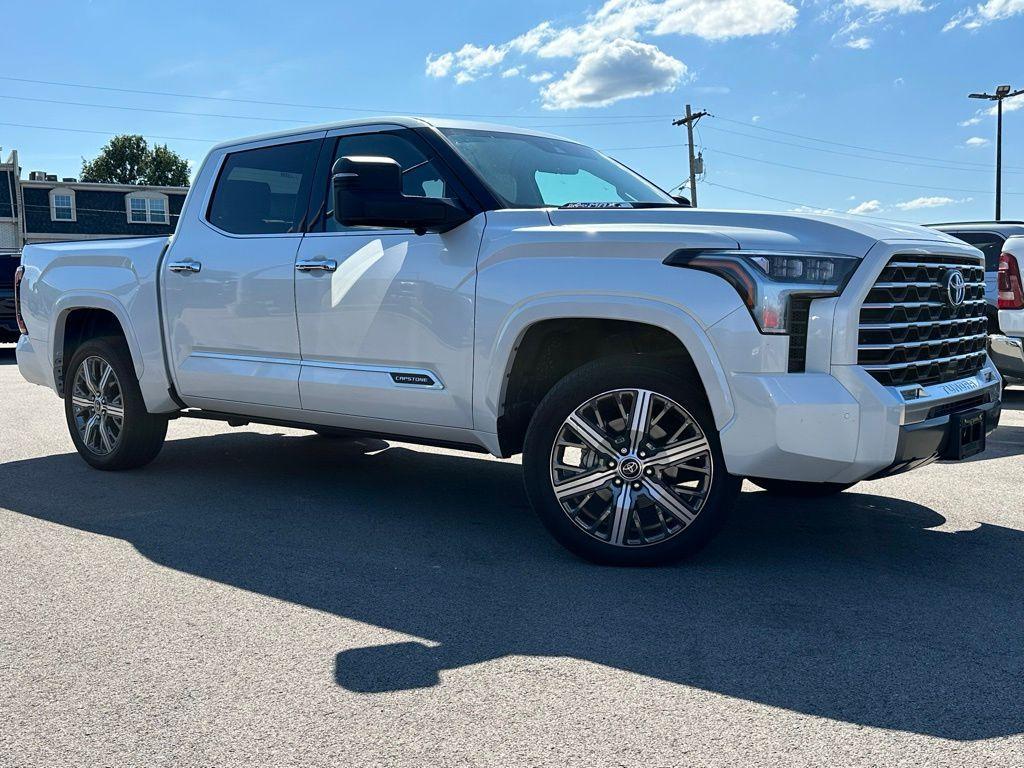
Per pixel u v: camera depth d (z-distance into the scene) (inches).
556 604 134.3
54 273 235.9
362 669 112.4
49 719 100.4
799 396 134.9
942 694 104.3
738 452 138.4
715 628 124.5
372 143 184.4
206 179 210.4
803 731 96.0
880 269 137.6
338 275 178.1
